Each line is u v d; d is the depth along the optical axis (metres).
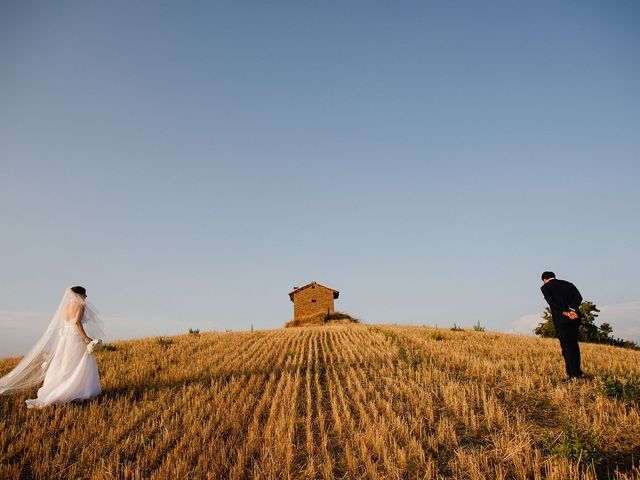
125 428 7.24
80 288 9.00
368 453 6.43
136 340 20.88
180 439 6.92
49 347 8.67
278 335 25.80
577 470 5.20
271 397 9.65
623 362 11.98
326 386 10.91
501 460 5.99
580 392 8.48
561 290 9.80
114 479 5.57
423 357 13.66
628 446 6.12
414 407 8.38
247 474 5.89
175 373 12.00
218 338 22.50
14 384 8.59
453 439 6.76
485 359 12.37
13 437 6.90
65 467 5.95
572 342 9.62
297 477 5.86
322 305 57.25
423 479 5.58
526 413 7.80
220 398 9.02
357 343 19.22
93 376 8.82
